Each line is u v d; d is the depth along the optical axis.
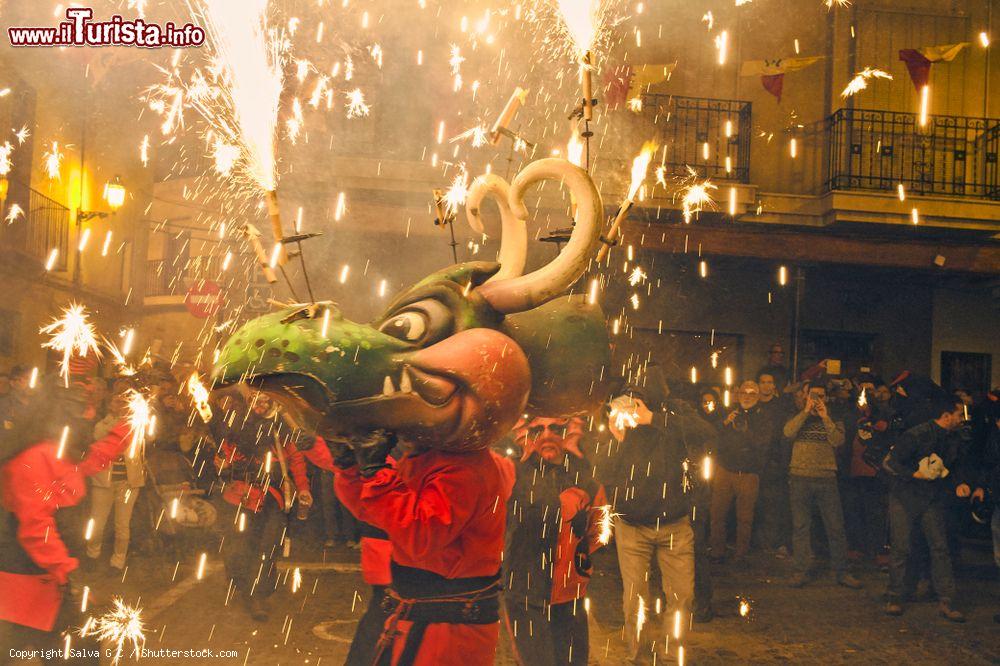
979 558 9.99
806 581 8.00
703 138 12.53
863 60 12.96
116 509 7.54
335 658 5.33
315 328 2.33
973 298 14.17
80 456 3.61
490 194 2.71
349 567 8.16
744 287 13.42
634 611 5.22
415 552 2.52
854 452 9.34
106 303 18.12
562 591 4.00
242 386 2.35
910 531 7.09
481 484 2.60
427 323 2.45
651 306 13.11
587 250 2.43
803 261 12.45
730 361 13.38
